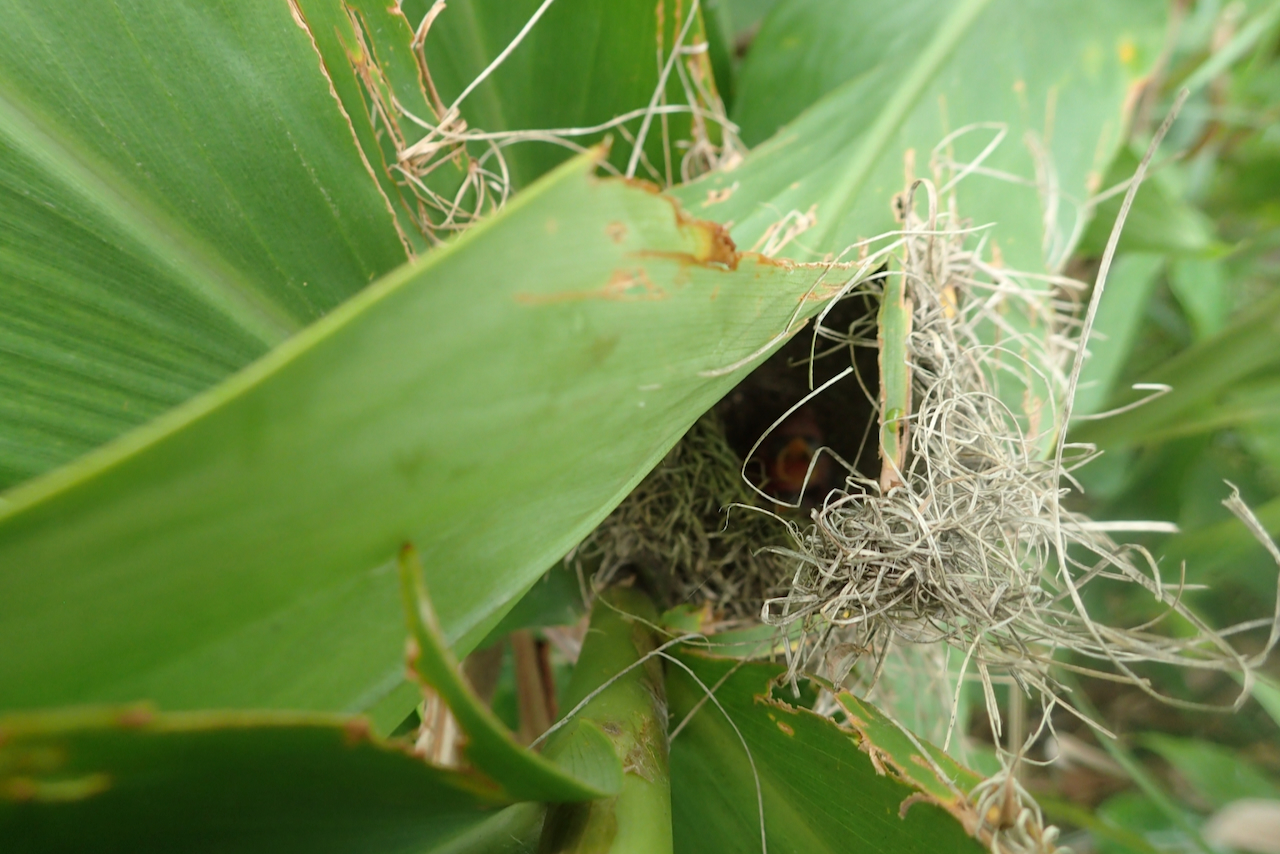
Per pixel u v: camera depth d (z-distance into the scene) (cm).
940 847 22
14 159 22
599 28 29
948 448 26
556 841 21
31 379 22
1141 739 42
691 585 31
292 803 18
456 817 19
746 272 20
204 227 23
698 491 32
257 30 23
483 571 20
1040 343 29
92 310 22
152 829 17
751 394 35
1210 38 43
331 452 15
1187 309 44
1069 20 31
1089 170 31
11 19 22
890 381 25
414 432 16
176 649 17
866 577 25
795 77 34
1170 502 45
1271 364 40
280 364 13
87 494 12
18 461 22
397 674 19
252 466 14
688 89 30
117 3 22
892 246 24
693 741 25
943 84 30
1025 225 30
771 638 25
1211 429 42
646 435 20
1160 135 23
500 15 29
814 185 27
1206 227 40
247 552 16
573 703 25
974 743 40
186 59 23
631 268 18
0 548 13
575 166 15
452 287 15
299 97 23
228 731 14
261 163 23
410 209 26
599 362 18
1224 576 45
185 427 12
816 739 23
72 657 15
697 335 20
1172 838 41
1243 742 48
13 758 13
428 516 18
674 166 32
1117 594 45
